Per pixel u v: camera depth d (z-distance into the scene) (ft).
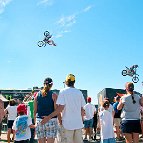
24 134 24.34
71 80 19.63
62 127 19.25
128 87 21.80
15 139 24.35
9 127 35.27
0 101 19.30
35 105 21.48
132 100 21.50
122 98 21.83
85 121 44.14
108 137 29.27
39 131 20.88
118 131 44.27
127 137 21.56
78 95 19.49
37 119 21.18
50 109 21.22
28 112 31.35
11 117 35.19
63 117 19.21
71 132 18.94
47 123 20.71
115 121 44.01
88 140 44.75
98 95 72.90
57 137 19.77
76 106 19.29
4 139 47.42
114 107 43.83
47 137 20.66
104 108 30.12
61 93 19.34
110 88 68.08
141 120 22.48
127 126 21.42
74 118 19.08
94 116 47.32
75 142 19.19
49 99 21.30
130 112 21.49
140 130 21.58
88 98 44.19
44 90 21.35
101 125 29.68
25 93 82.28
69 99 19.19
